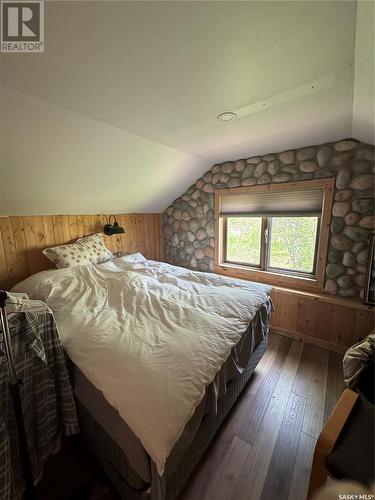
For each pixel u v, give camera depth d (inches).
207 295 71.4
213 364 44.8
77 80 45.2
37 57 38.4
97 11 30.3
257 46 36.9
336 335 91.2
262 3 29.3
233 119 64.9
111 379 40.0
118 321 57.1
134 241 132.9
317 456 36.2
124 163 87.0
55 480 46.9
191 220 135.3
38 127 57.4
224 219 126.0
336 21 31.7
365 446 34.8
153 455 31.3
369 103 50.5
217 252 126.7
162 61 40.4
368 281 84.3
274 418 63.1
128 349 45.5
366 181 81.7
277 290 103.3
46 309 46.3
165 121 65.0
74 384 49.6
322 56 39.1
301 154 93.5
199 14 30.9
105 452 44.7
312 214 94.9
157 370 40.4
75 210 101.7
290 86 48.8
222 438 57.4
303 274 104.0
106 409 40.7
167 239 149.9
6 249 84.1
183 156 99.4
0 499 35.1
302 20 31.8
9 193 74.1
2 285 84.2
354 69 42.3
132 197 114.4
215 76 45.0
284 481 48.3
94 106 55.2
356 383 46.3
